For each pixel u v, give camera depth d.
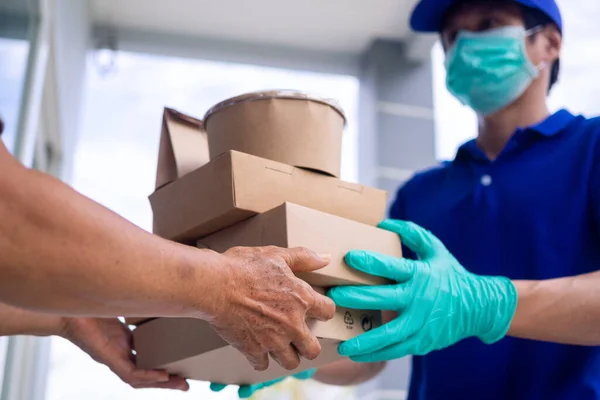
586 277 1.34
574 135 1.59
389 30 4.48
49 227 0.84
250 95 1.21
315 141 1.21
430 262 1.26
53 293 0.86
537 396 1.41
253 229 1.14
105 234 0.87
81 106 4.23
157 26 4.34
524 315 1.30
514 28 1.71
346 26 4.41
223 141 1.23
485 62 1.69
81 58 4.00
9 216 0.82
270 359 1.18
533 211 1.53
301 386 4.47
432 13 1.85
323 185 1.22
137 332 1.36
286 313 1.02
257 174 1.14
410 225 1.32
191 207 1.20
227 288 0.98
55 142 3.42
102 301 0.89
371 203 1.29
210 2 4.13
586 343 1.32
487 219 1.58
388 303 1.18
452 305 1.25
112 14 4.24
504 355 1.48
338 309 1.17
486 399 1.47
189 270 0.94
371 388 3.98
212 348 1.15
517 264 1.52
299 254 1.06
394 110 4.49
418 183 1.84
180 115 1.36
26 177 0.84
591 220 1.49
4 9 2.08
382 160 4.38
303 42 4.53
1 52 2.03
